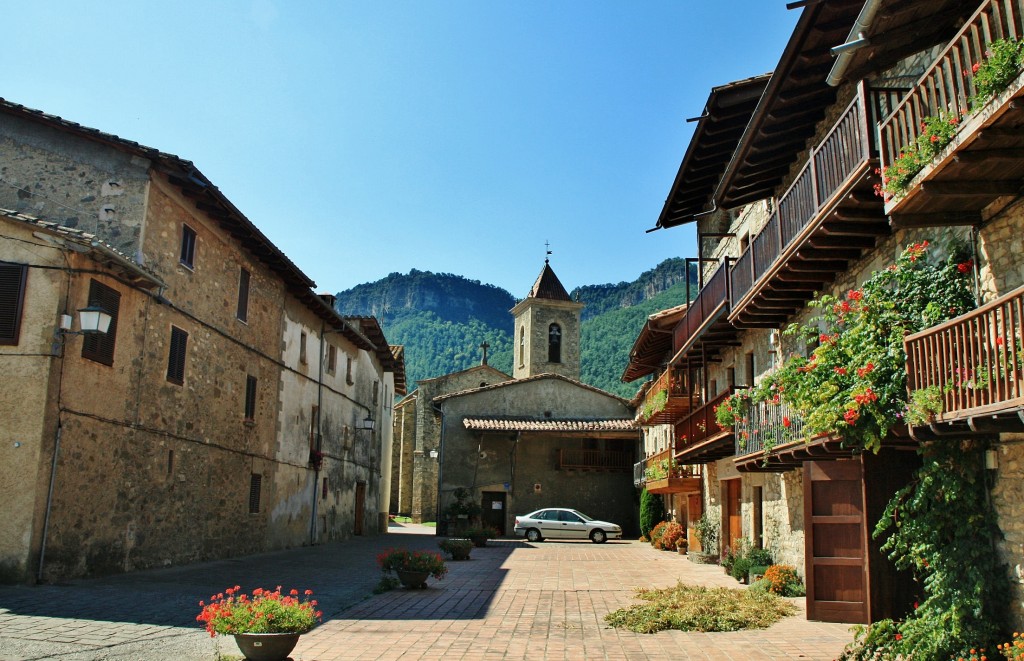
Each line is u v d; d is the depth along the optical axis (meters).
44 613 10.23
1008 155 7.32
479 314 186.50
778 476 16.28
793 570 14.59
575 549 28.77
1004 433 8.15
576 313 53.03
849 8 10.67
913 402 8.26
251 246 20.05
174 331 16.48
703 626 11.02
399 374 42.94
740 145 14.12
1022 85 6.38
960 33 7.38
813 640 10.35
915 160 7.99
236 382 19.75
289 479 23.62
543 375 40.44
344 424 29.78
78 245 13.05
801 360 11.23
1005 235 8.23
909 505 9.33
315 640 9.79
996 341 7.00
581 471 38.97
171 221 16.19
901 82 10.84
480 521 37.19
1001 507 8.30
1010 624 8.09
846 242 11.42
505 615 12.16
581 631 10.91
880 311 9.92
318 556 20.83
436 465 49.31
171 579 14.17
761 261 14.08
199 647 8.81
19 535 12.23
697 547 24.34
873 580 10.26
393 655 9.06
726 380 20.86
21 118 15.30
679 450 22.44
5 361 12.69
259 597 8.59
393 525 44.97
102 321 12.76
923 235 10.02
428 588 15.19
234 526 19.64
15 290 12.91
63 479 12.90
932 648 8.24
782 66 11.84
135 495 15.01
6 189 15.15
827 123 13.41
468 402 39.47
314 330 26.16
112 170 15.18
